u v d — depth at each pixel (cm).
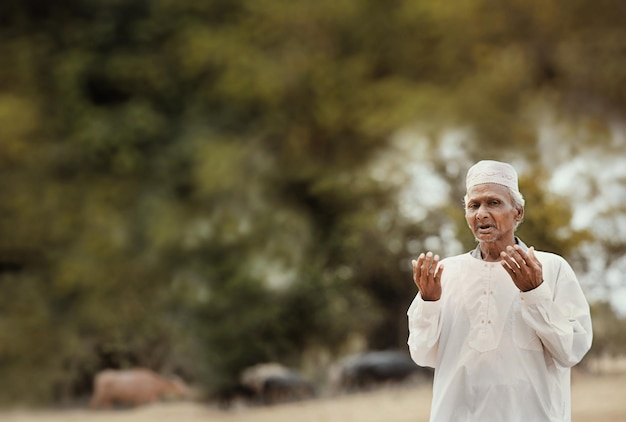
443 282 434
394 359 1628
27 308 1955
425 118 2175
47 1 2305
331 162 2238
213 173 2195
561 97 2275
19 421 1595
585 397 1226
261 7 2306
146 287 1958
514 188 429
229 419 1440
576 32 2289
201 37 2286
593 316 1509
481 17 2294
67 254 2080
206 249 2025
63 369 1792
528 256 402
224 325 1786
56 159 2205
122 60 2273
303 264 1889
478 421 415
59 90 2258
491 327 418
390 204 1878
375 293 1820
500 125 2178
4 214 2119
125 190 2212
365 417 1307
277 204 2166
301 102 2331
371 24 2333
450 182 1895
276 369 1655
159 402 1617
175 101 2314
